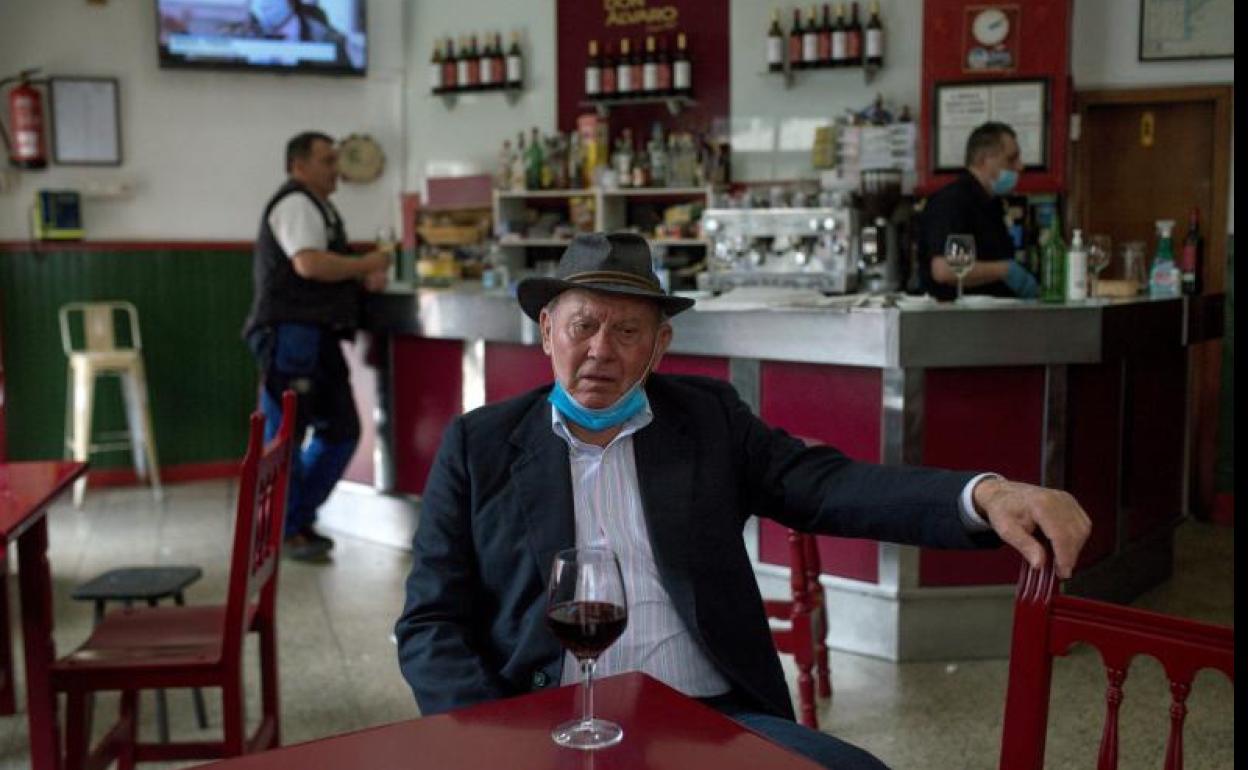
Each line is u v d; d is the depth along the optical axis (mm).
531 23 6887
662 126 6629
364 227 7254
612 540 1889
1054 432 3752
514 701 1437
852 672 3727
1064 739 3172
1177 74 5613
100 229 6598
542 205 7004
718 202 6168
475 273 6676
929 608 3803
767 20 6289
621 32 6648
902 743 3188
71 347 6492
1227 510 5660
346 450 5148
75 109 6484
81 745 2572
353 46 6953
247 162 6906
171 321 6707
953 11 5586
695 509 1894
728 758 1263
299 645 4012
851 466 1867
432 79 7102
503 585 1893
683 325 4055
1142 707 3383
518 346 4684
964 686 3600
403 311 5008
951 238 3912
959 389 3742
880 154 5867
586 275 1841
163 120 6695
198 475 6832
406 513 5211
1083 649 3857
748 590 1930
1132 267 4621
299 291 4938
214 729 3320
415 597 1894
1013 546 1512
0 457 4152
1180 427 4785
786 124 6305
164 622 2826
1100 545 4125
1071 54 5633
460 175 7148
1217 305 4648
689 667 1879
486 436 1937
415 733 1345
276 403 4992
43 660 2527
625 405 1893
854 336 3686
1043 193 5645
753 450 1990
